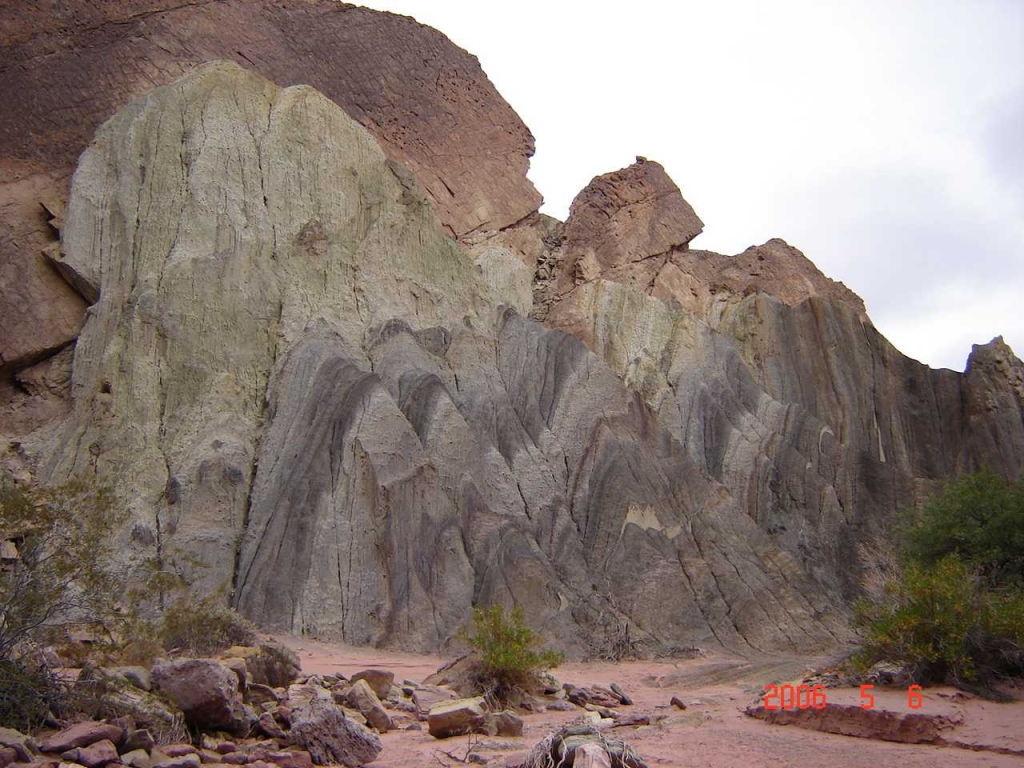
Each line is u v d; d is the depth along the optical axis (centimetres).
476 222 4703
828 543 3666
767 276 5134
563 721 1416
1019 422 4372
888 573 3017
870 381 4509
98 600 1229
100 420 3206
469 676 1595
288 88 4169
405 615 2792
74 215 3647
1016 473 4259
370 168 4116
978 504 2650
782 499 3775
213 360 3416
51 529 1236
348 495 3023
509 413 3597
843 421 4372
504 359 3844
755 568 3256
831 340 4562
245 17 4647
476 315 3934
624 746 930
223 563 2875
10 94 4019
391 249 3928
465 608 2862
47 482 3067
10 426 3384
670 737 1180
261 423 3325
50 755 919
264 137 3966
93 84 4162
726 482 3809
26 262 3641
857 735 1170
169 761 923
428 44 5100
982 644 1421
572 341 3891
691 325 4388
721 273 5156
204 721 1077
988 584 2248
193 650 1723
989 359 4503
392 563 2911
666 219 4972
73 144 4009
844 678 1478
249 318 3547
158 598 2203
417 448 3194
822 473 3981
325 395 3281
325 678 1523
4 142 3928
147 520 2948
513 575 2947
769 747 1101
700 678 2311
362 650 2673
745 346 4591
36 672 1065
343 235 3897
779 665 2567
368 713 1262
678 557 3238
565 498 3416
